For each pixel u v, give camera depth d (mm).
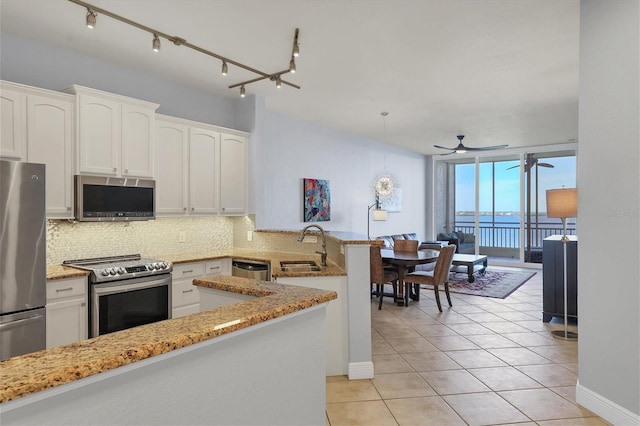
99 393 994
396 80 4477
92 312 3242
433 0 2820
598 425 2514
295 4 2869
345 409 2730
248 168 5062
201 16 3045
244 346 1380
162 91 4410
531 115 6047
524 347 3961
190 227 4773
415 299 5957
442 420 2592
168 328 1222
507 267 9211
